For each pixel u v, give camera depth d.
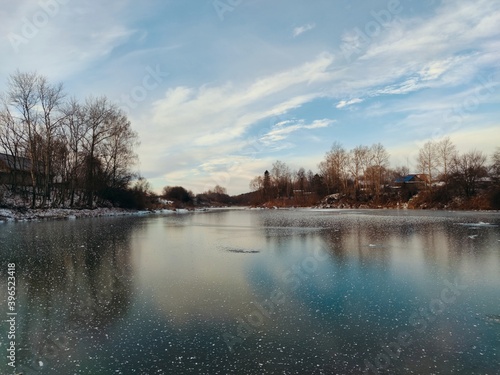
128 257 16.75
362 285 11.46
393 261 15.36
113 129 55.03
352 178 104.25
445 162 73.19
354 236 24.70
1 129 46.09
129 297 10.23
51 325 8.10
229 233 28.38
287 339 7.25
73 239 23.48
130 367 6.10
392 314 8.74
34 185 46.94
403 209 79.56
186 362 6.27
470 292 10.60
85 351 6.75
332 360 6.33
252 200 136.50
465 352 6.64
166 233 28.47
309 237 24.59
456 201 69.31
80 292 10.77
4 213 40.84
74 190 57.09
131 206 68.38
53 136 48.88
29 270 13.84
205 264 15.02
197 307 9.30
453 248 18.72
